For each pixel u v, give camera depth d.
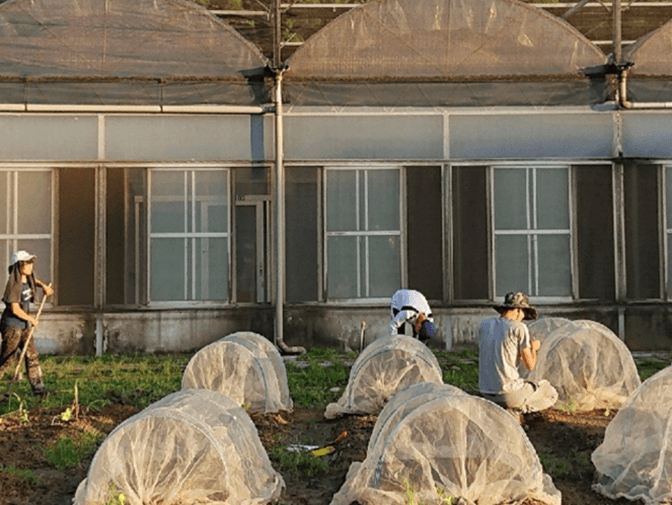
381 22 15.00
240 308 14.81
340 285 15.00
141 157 14.77
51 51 14.53
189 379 9.49
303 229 14.96
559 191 15.20
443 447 6.00
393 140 15.07
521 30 15.10
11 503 6.13
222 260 14.86
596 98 15.18
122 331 14.62
